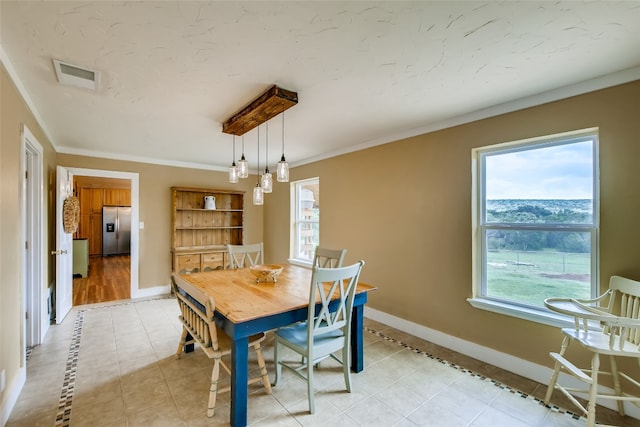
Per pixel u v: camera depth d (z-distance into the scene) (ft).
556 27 4.90
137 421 5.92
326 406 6.44
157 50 5.54
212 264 16.29
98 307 13.28
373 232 11.91
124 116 9.02
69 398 6.64
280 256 17.95
